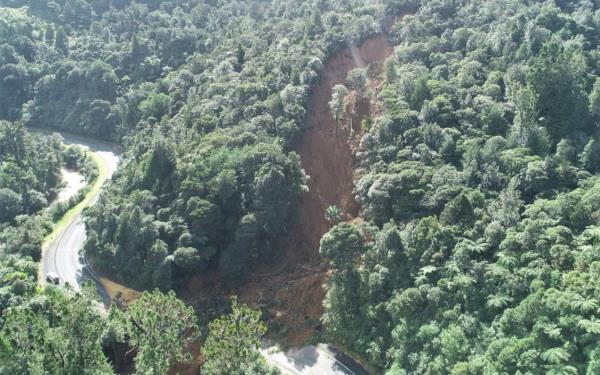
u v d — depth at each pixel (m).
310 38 134.25
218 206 104.00
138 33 180.00
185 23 178.62
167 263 99.69
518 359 62.44
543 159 89.75
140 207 107.69
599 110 94.56
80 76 175.88
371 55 129.50
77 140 172.50
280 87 122.56
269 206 101.69
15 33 191.12
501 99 105.94
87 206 130.00
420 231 83.19
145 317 73.81
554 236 73.88
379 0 141.38
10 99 182.75
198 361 87.62
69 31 196.88
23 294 94.75
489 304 70.25
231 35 154.62
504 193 85.25
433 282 78.69
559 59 97.31
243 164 105.25
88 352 69.19
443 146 97.25
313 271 102.38
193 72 147.50
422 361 71.38
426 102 104.25
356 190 104.44
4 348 61.44
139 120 152.62
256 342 71.00
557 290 66.50
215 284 104.12
